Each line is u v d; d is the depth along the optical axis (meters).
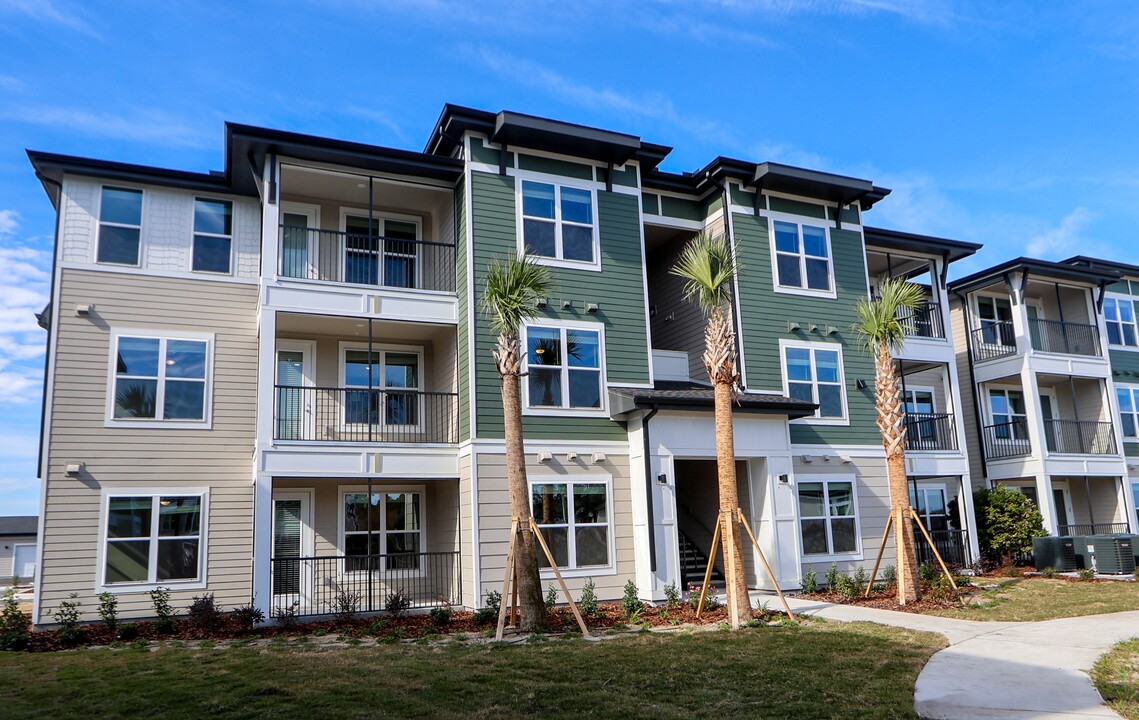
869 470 18.92
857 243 19.98
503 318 12.59
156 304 15.52
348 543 16.47
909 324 21.11
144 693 8.21
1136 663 9.04
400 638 11.62
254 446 15.48
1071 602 14.38
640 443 15.94
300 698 7.88
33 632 13.26
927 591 15.79
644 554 15.59
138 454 14.89
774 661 9.35
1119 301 26.58
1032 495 25.81
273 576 15.66
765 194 19.05
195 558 14.95
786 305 18.69
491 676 8.73
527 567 12.05
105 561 14.32
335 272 16.89
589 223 17.00
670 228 19.16
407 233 17.86
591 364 16.41
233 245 16.36
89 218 15.34
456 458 15.71
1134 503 24.86
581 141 16.52
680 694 7.89
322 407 16.53
